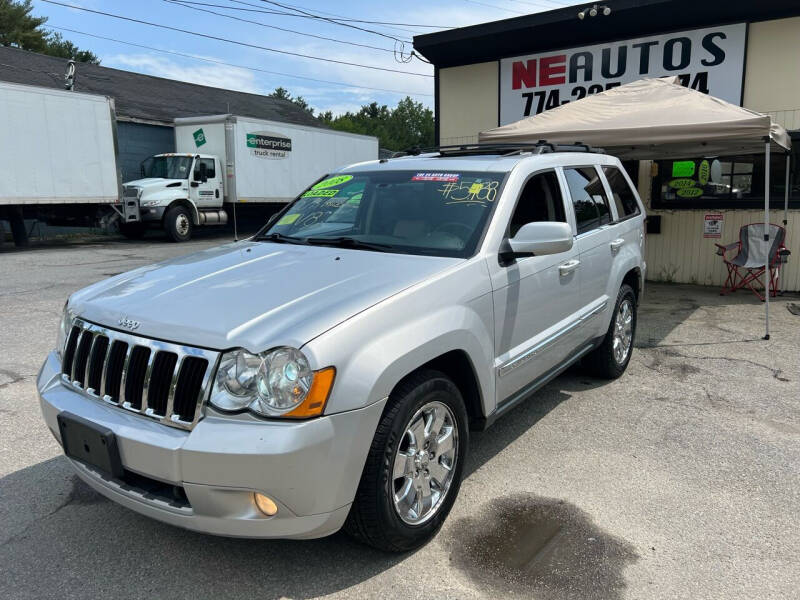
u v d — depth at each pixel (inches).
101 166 591.5
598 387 195.0
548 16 394.0
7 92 520.1
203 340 91.8
